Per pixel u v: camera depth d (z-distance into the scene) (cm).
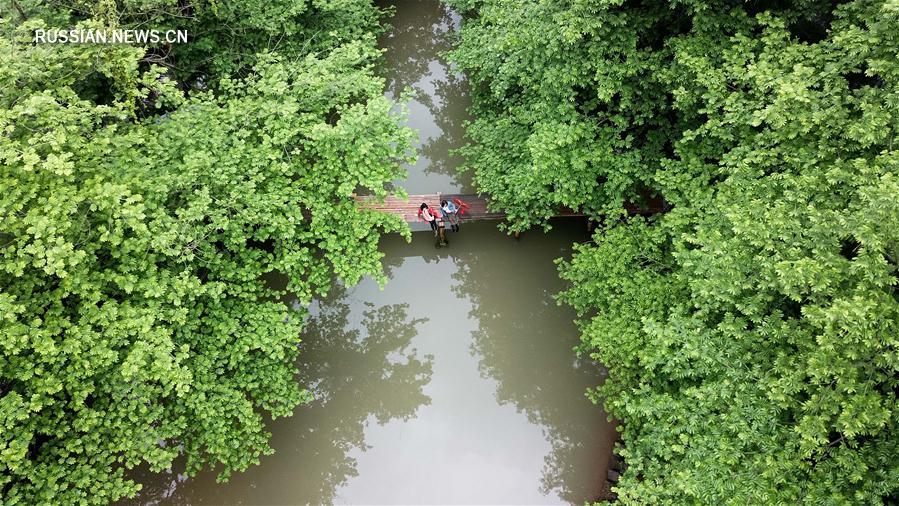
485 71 1486
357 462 1429
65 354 849
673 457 920
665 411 906
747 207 891
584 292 1245
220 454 1087
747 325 898
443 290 1722
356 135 1123
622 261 1167
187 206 1080
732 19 1062
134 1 1162
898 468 680
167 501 1391
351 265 1165
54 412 919
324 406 1524
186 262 1061
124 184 897
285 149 1123
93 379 955
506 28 1357
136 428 962
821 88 957
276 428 1484
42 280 898
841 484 718
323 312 1688
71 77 1045
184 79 1446
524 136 1416
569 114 1248
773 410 781
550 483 1368
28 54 940
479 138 1605
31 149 802
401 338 1636
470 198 1784
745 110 955
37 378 884
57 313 870
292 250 1160
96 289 885
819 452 740
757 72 926
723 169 994
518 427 1460
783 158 932
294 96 1162
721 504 781
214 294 978
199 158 1026
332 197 1241
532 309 1661
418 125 2069
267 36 1496
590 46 1167
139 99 1336
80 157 942
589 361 1548
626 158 1251
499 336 1623
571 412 1469
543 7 1218
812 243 791
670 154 1370
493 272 1733
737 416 801
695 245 1084
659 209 1577
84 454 983
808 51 946
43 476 884
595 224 1698
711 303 895
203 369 1051
